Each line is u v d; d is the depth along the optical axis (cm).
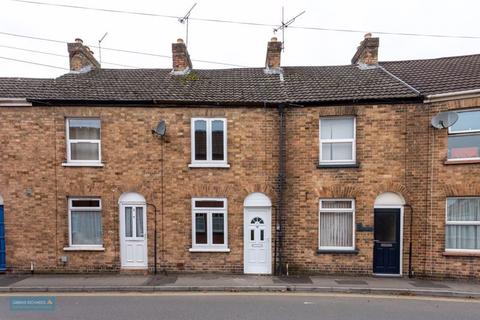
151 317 667
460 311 713
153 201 1015
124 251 1019
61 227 1008
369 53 1215
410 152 971
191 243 1018
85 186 1009
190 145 1016
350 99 980
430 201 959
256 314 685
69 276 973
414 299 799
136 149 1015
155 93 1048
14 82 1107
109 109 1011
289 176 1014
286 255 1009
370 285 877
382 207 991
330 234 1022
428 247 961
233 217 1013
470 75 1016
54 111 1004
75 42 1225
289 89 1077
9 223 1005
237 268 1012
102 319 658
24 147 1004
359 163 990
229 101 1003
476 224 948
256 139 1014
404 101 967
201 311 702
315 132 1004
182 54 1216
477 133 924
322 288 857
